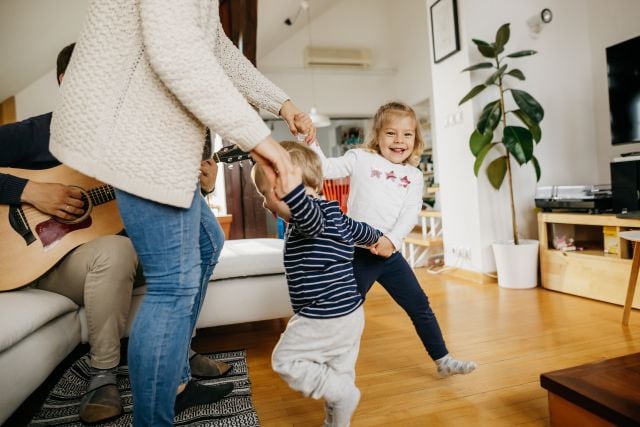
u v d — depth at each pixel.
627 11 2.78
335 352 1.04
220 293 1.73
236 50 1.18
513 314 2.14
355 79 6.49
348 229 1.11
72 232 1.40
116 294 1.30
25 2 2.25
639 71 2.33
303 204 0.87
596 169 3.08
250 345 1.90
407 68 6.18
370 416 1.22
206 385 1.34
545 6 3.00
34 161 1.45
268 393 1.40
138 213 0.78
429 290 2.80
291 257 1.06
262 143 0.75
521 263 2.67
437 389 1.37
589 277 2.34
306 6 5.00
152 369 0.78
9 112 2.86
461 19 2.97
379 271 1.40
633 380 1.00
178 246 0.82
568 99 3.03
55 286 1.42
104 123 0.73
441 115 3.29
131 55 0.74
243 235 4.36
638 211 2.12
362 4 6.57
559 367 1.48
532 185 2.98
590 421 0.94
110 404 1.22
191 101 0.71
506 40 2.62
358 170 1.50
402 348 1.76
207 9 0.84
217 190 4.37
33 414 1.33
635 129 2.38
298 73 6.30
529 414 1.19
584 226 2.86
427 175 5.65
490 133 2.68
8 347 1.08
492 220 2.94
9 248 1.33
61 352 1.36
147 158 0.75
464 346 1.73
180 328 0.82
